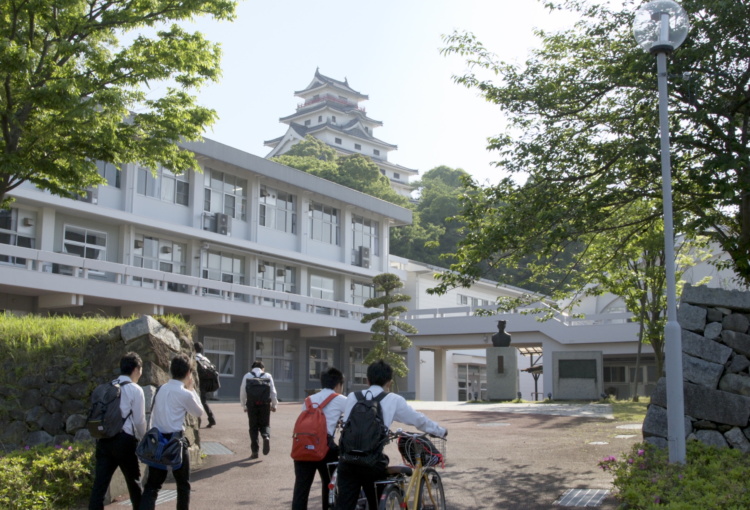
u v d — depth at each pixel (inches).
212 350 1274.6
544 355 1341.0
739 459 307.6
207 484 384.2
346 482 234.5
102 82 514.6
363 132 3339.1
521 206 483.5
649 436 346.0
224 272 1307.8
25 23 503.8
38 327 445.4
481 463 424.8
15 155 482.0
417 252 2144.4
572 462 422.0
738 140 455.5
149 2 523.8
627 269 844.0
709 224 442.3
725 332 349.4
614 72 481.1
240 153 1299.2
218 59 554.3
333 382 276.8
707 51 439.8
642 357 1450.5
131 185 1126.4
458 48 525.0
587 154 499.8
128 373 286.2
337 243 1576.0
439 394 1565.0
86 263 974.4
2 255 930.1
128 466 278.7
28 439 408.5
